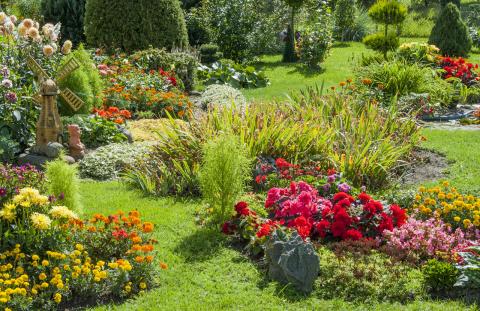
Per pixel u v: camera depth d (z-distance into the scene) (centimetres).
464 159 985
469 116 1368
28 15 2239
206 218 723
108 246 608
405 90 1404
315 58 1997
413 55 1662
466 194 789
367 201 688
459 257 602
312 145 917
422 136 1059
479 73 1625
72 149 995
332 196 753
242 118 945
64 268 549
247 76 1741
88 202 791
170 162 878
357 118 1080
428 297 549
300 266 563
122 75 1441
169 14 1708
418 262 616
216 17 2103
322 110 1081
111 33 1672
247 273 594
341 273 565
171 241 668
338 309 528
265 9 2511
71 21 1970
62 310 529
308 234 639
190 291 561
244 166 738
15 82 1030
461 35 2092
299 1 2125
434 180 902
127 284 561
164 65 1580
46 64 1108
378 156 897
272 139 902
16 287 536
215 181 688
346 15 2747
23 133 1003
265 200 767
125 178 891
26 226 595
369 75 1459
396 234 644
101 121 1094
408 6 3512
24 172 670
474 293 553
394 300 546
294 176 847
